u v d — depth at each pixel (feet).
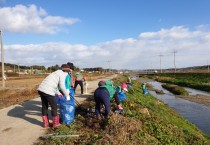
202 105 98.17
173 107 92.89
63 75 32.32
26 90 79.36
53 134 29.73
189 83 197.98
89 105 44.45
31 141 28.71
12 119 38.22
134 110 41.68
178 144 35.22
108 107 34.19
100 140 27.12
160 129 36.29
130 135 29.86
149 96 91.09
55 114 32.53
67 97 32.55
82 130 31.83
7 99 64.39
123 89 53.88
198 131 56.65
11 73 262.26
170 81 239.50
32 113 42.09
